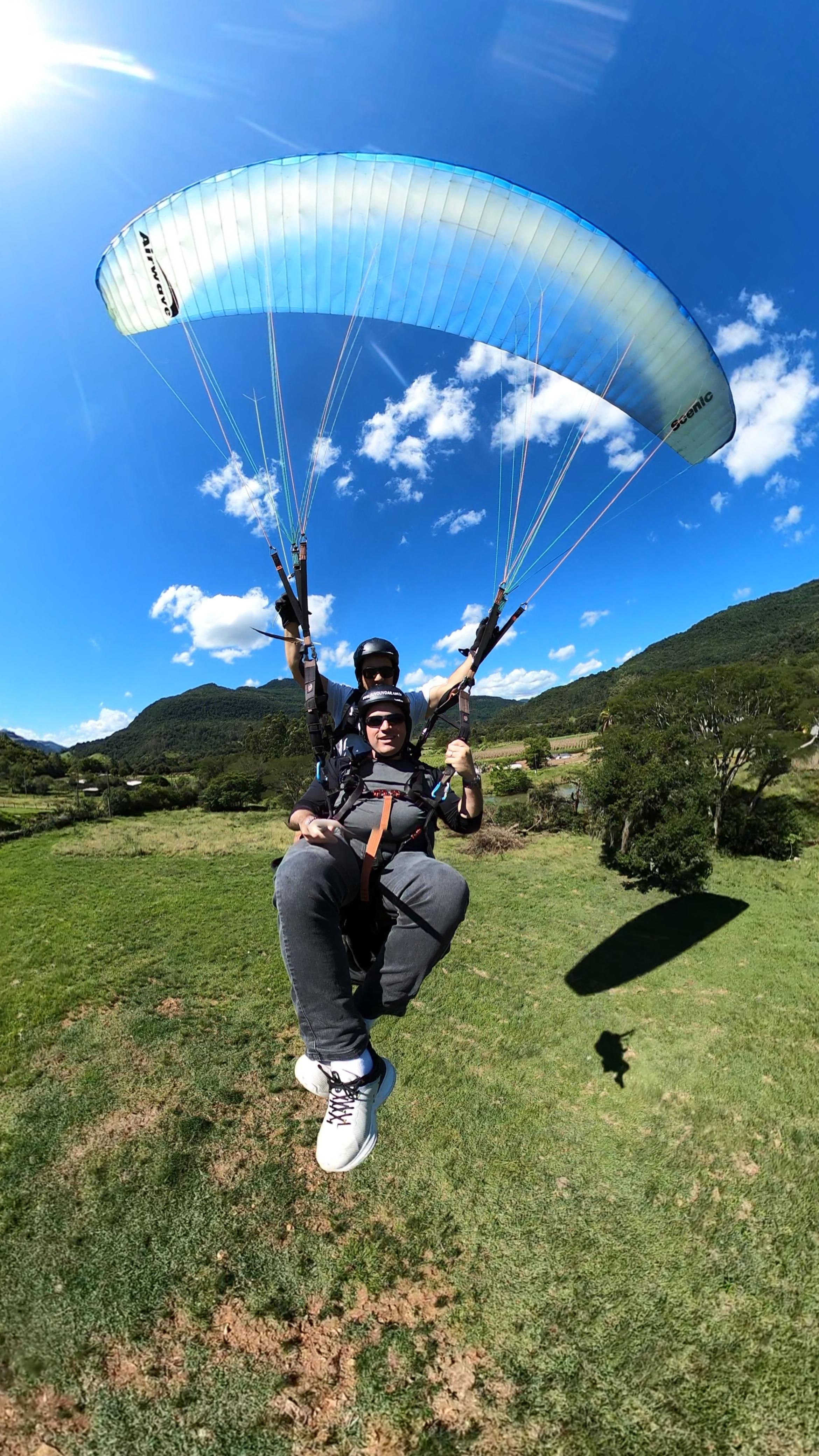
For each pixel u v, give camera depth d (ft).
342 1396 13.60
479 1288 16.14
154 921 45.80
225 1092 24.27
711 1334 14.90
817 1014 30.12
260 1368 14.07
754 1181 19.45
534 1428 13.12
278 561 9.32
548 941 40.27
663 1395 13.67
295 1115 22.90
